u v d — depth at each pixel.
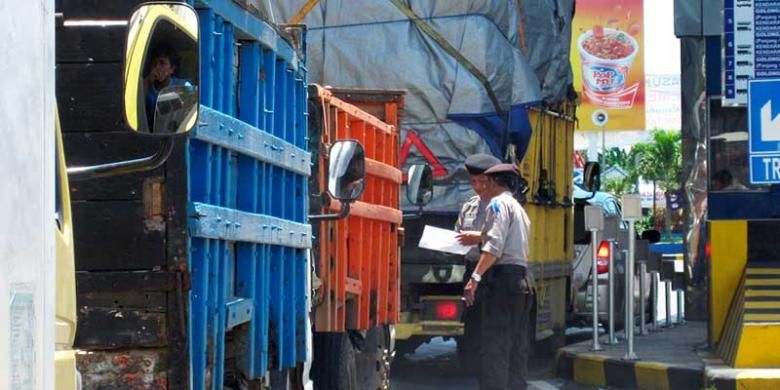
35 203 3.03
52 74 3.24
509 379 9.78
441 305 12.21
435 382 12.81
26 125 2.96
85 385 4.91
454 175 12.31
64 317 3.83
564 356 13.50
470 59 12.29
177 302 4.93
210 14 5.36
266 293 6.39
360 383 9.85
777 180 11.38
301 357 7.35
